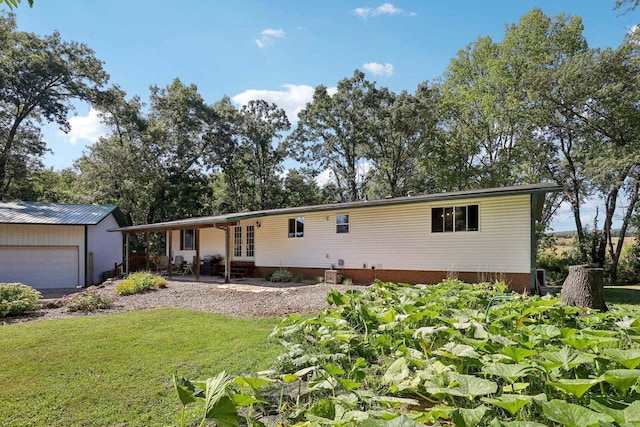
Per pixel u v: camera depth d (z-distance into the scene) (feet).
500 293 17.63
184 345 16.35
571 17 67.15
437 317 11.56
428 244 36.58
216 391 5.92
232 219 41.63
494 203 33.12
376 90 87.20
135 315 23.53
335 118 90.94
